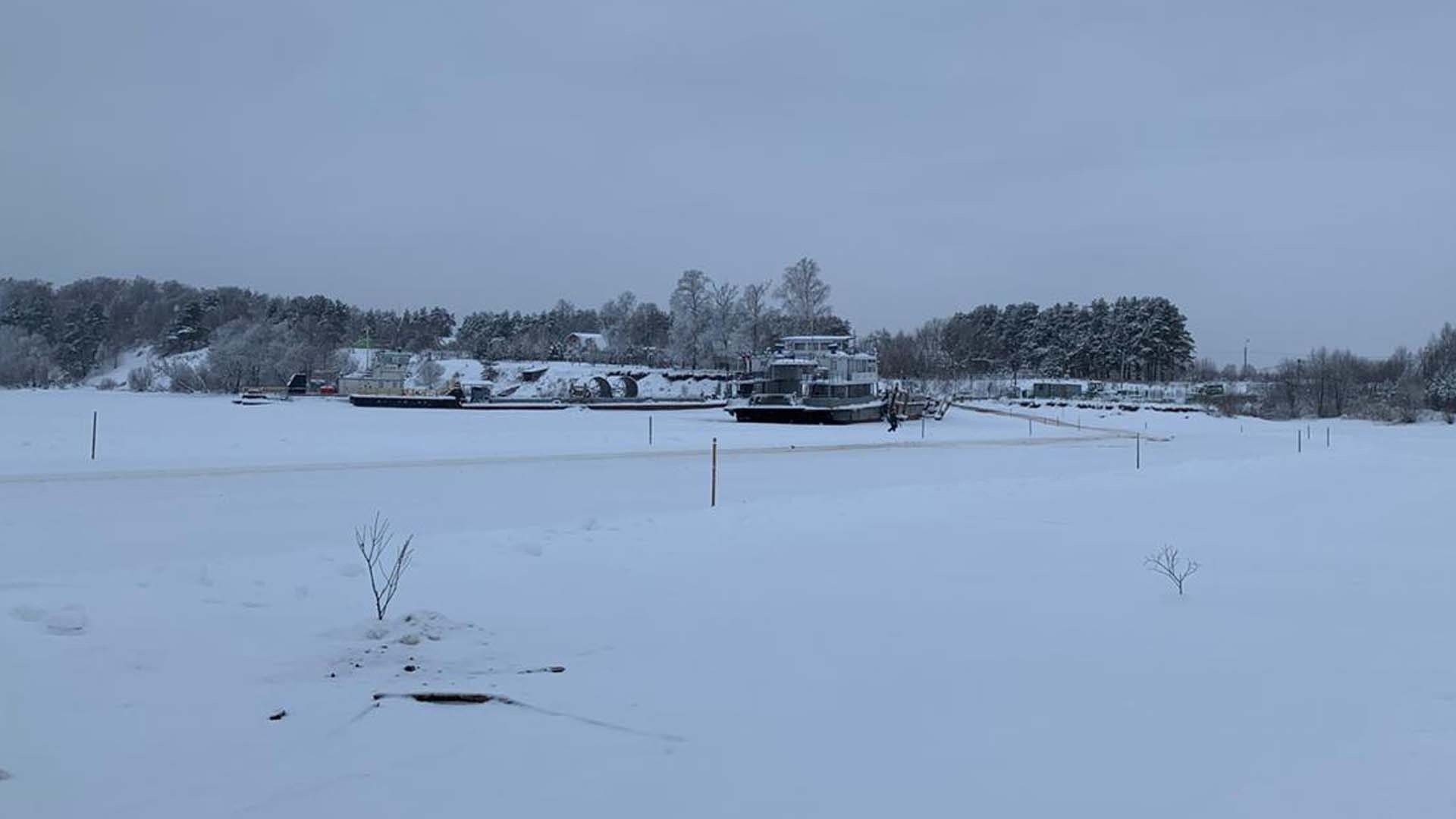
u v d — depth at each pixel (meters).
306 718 6.71
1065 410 101.38
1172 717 7.15
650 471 32.91
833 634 9.74
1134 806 5.50
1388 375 124.12
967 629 10.08
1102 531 18.64
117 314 165.12
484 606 10.63
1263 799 5.62
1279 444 62.34
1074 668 8.55
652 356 134.25
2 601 9.97
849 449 48.06
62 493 22.78
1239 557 15.75
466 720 6.77
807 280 120.50
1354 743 6.60
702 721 6.86
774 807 5.41
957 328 154.88
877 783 5.79
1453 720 7.13
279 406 80.31
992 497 24.53
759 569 13.62
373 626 8.99
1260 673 8.43
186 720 6.63
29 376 125.88
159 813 5.18
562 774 5.84
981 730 6.82
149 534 17.25
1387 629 10.31
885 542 16.52
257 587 11.27
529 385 115.00
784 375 78.75
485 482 27.80
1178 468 36.62
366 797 5.44
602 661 8.41
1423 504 25.08
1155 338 147.88
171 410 70.50
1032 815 5.36
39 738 6.21
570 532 16.73
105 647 8.34
